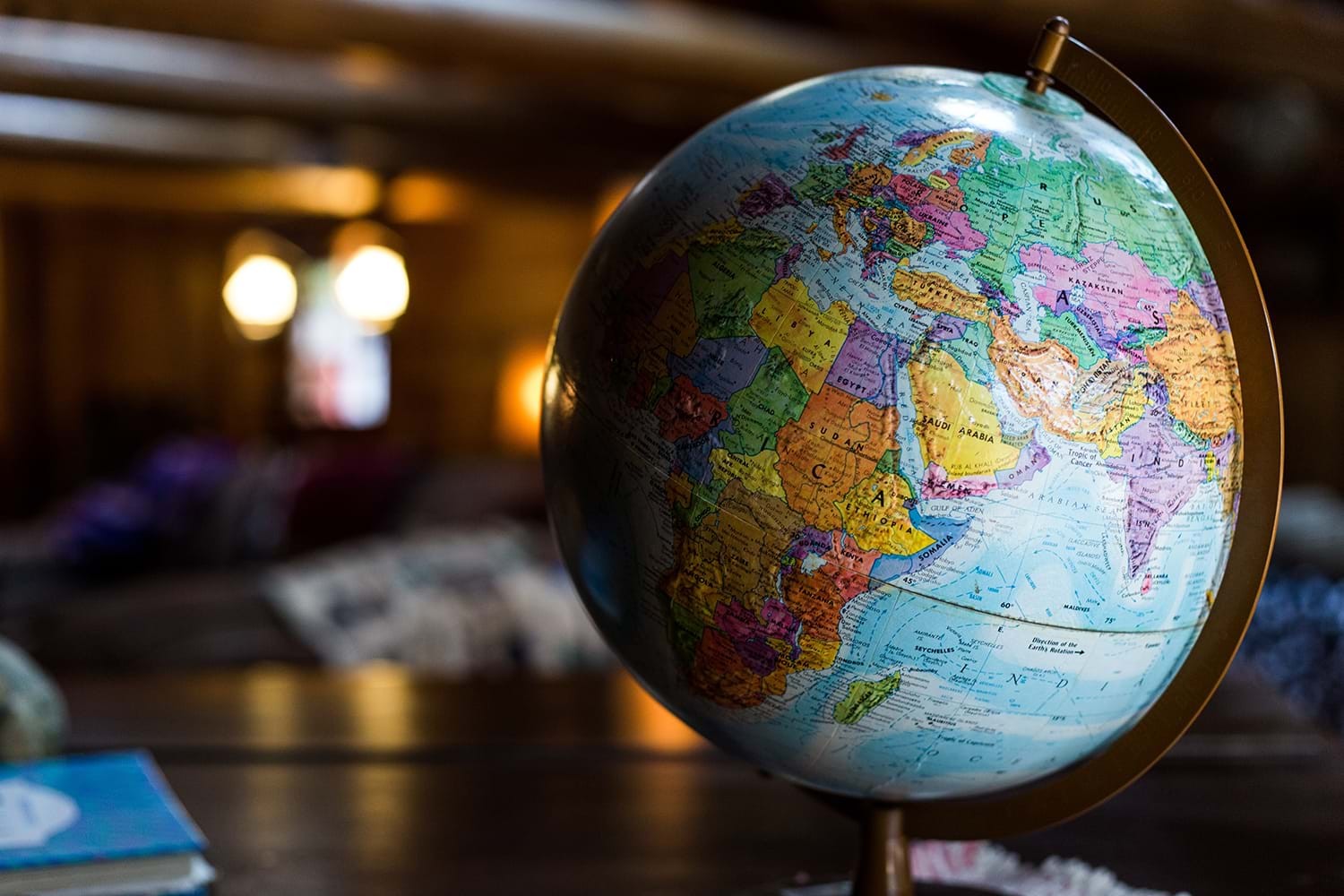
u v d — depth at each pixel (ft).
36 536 18.71
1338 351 19.83
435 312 28.89
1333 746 4.65
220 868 3.44
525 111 18.03
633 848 3.58
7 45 15.01
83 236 29.14
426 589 8.66
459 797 4.05
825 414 2.26
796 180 2.40
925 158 2.38
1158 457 2.33
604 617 2.69
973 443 2.24
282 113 16.80
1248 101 17.84
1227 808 3.90
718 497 2.33
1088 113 2.67
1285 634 10.74
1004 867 3.41
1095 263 2.33
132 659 8.06
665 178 2.60
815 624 2.33
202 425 29.66
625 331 2.47
